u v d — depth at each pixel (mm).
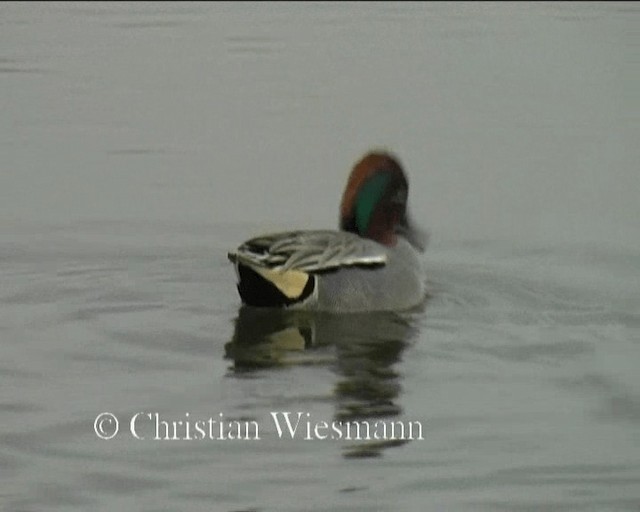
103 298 14984
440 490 10656
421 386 12617
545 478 10883
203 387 12430
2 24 27953
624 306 14906
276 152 20734
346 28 27516
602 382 12727
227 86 23844
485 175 19859
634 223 17984
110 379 12609
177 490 10539
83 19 28422
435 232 17828
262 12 28984
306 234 14891
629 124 22078
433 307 14938
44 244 17031
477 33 27188
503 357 13344
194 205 18703
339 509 10281
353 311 14648
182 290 15336
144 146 21062
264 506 10312
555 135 21531
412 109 22703
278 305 14625
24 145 21062
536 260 16734
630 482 10844
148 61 25312
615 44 26375
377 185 15445
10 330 13914
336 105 22797
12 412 11859
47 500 10344
